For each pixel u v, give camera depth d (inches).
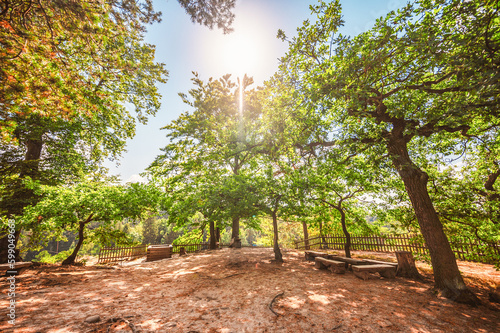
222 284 251.3
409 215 333.7
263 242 1051.3
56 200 337.7
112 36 177.9
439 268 224.4
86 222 428.1
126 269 344.8
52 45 158.2
